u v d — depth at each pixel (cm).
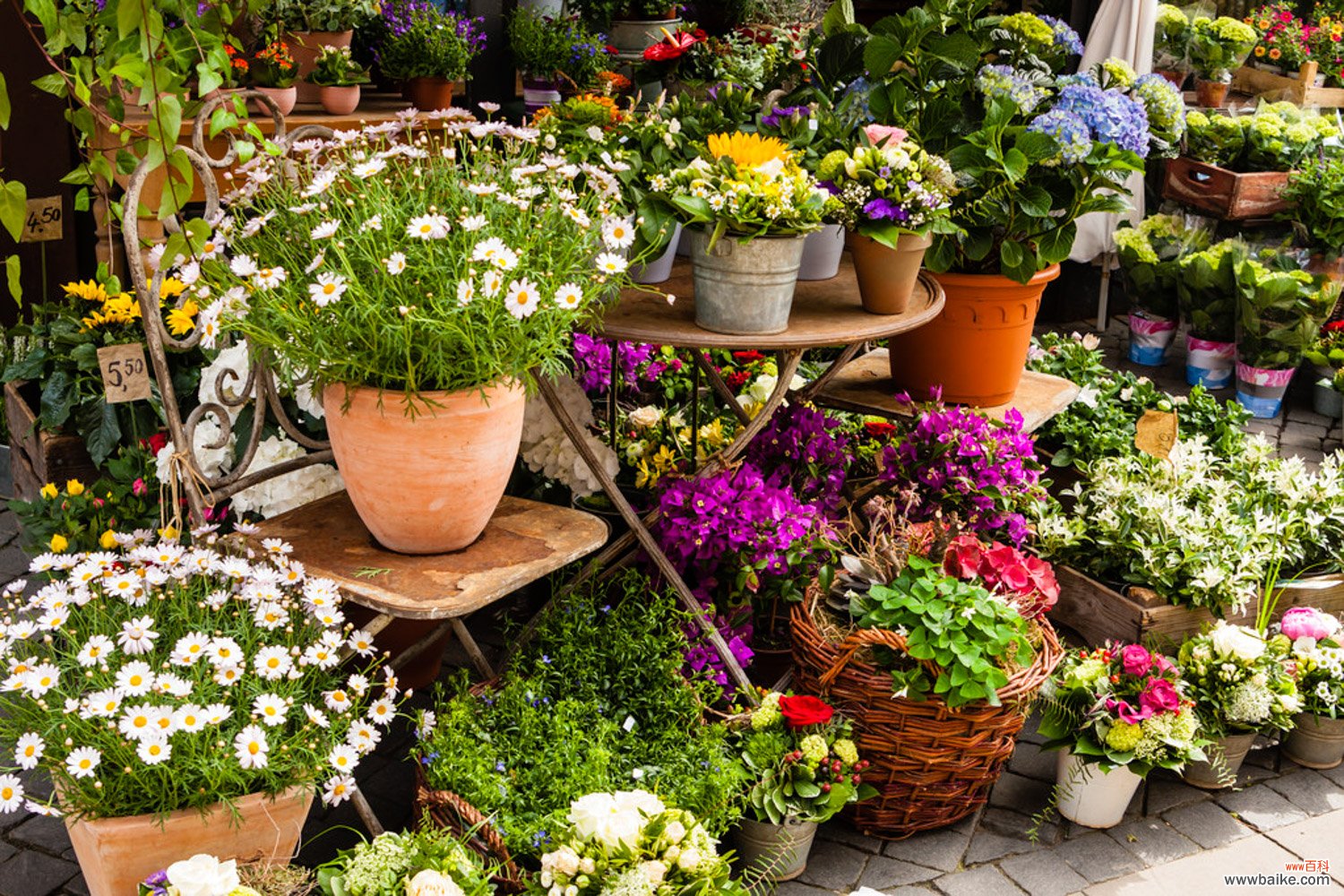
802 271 339
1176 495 366
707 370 345
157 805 213
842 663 267
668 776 254
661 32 575
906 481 330
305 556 246
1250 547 346
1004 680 258
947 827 295
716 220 263
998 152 330
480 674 297
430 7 495
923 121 352
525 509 271
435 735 253
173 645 229
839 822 295
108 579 233
